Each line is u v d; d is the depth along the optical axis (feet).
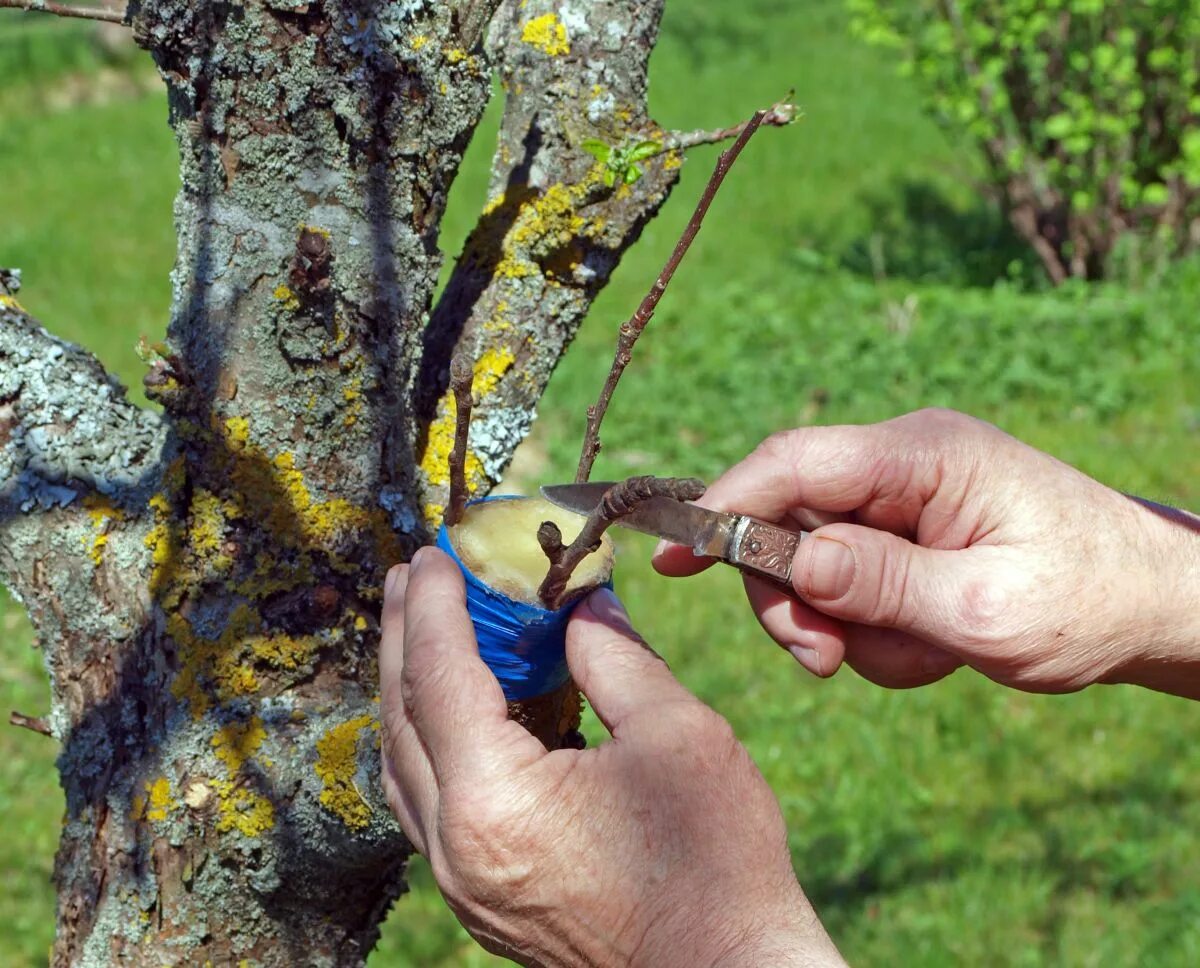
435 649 3.90
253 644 5.10
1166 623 4.91
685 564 5.30
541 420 24.86
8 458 5.31
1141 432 23.53
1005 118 30.73
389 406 5.15
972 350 26.21
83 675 5.37
